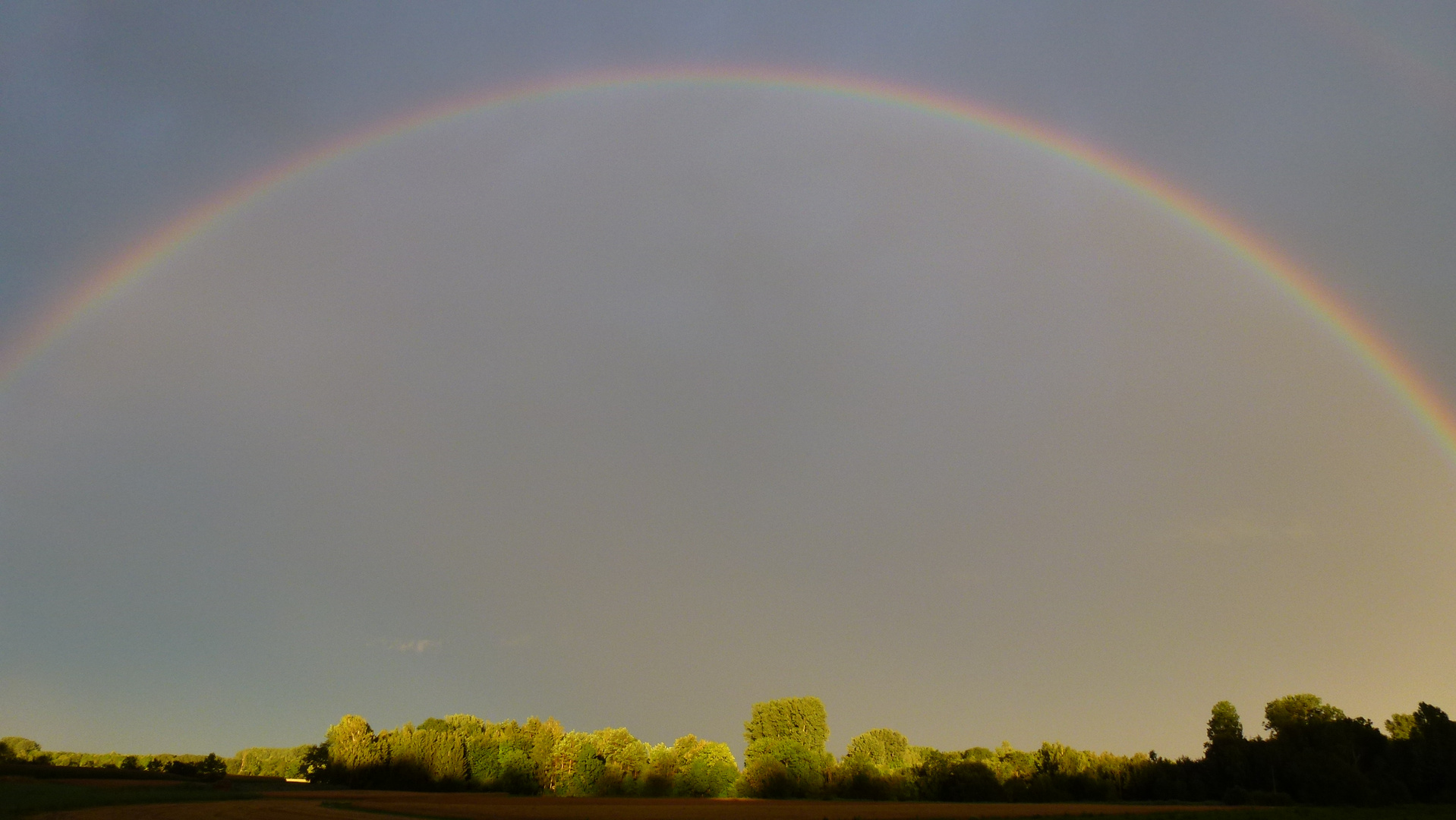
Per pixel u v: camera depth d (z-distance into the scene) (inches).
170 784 3831.2
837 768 4537.4
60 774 3666.3
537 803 3595.0
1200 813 3034.0
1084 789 4616.1
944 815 2906.0
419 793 4461.1
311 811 2588.6
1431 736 4094.5
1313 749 4212.6
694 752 4719.5
